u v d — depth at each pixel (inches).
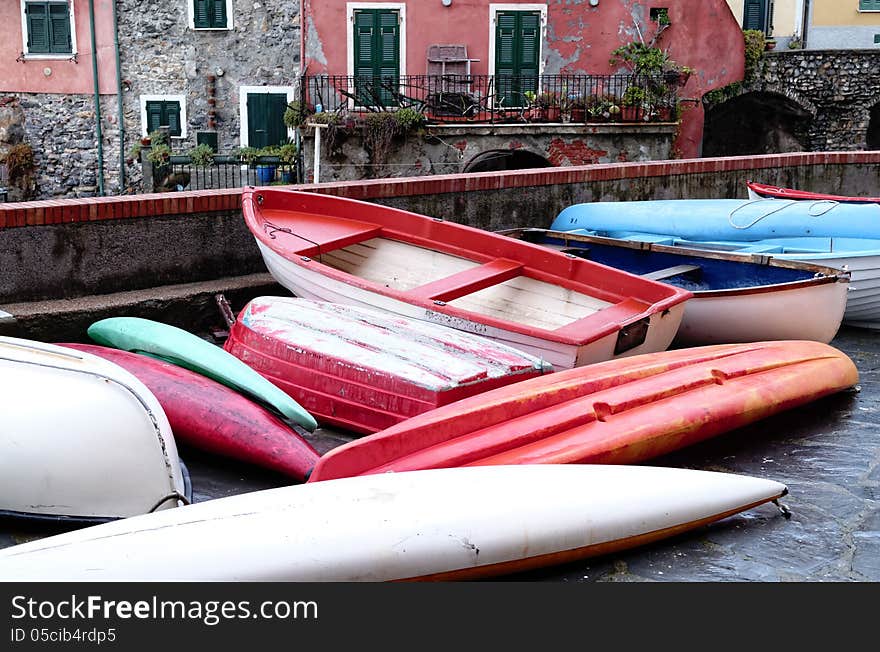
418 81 868.6
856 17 989.2
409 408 202.2
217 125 1020.5
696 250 302.5
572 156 799.1
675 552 160.1
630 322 231.0
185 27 1006.4
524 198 395.2
